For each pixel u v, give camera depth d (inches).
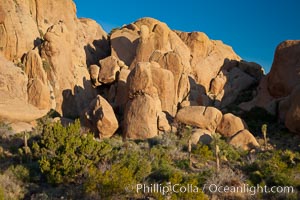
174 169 869.8
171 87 1464.1
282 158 981.2
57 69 1497.3
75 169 803.4
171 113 1443.2
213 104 1680.6
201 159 978.1
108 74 1612.9
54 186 788.0
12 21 1501.0
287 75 1510.8
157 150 1011.9
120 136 1266.0
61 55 1526.8
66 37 1593.3
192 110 1323.8
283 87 1515.7
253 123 1432.1
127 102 1339.8
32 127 1270.9
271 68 1583.4
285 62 1533.0
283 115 1406.3
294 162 938.7
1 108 1229.7
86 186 717.3
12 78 1346.0
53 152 914.1
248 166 916.6
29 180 806.5
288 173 838.5
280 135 1300.4
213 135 1154.7
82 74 1621.6
